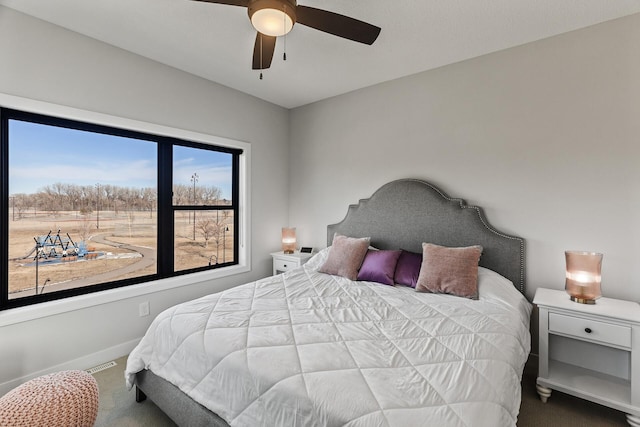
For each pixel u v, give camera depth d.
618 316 1.74
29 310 2.11
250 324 1.64
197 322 1.68
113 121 2.48
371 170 3.34
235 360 1.35
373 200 3.21
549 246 2.37
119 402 1.95
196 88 3.04
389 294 2.22
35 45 2.11
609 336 1.78
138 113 2.63
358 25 1.65
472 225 2.64
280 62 2.76
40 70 2.13
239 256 3.67
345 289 2.34
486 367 1.24
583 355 2.24
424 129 2.97
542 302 2.00
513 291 2.25
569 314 1.90
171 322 1.74
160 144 2.96
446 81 2.83
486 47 2.49
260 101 3.70
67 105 2.25
